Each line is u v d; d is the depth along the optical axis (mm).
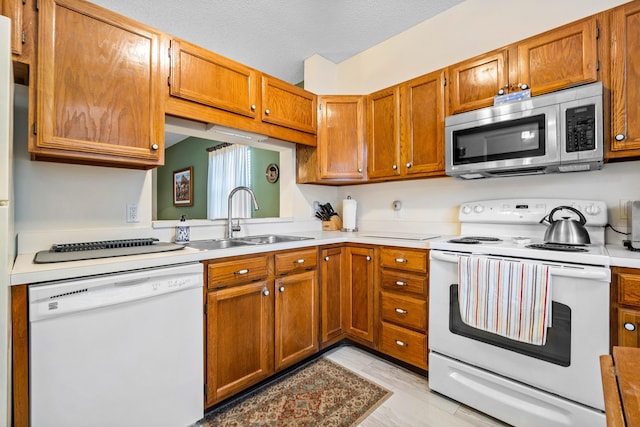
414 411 1587
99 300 1136
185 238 1914
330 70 3068
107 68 1401
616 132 1461
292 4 2217
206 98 1792
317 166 2533
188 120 1908
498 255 1539
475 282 1529
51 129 1254
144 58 1523
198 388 1438
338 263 2256
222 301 1572
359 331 2201
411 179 2457
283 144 2617
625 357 653
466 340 1620
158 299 1306
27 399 1018
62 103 1283
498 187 2117
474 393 1580
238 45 2744
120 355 1199
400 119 2299
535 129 1643
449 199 2367
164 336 1322
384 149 2402
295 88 2359
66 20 1299
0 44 924
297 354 1956
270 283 1802
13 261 1154
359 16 2381
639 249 1407
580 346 1297
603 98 1487
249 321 1692
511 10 2059
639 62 1406
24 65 1229
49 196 1510
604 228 1686
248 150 4008
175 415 1360
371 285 2129
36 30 1236
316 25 2482
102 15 1393
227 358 1588
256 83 2086
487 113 1803
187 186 5547
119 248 1485
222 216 4453
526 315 1384
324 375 1930
